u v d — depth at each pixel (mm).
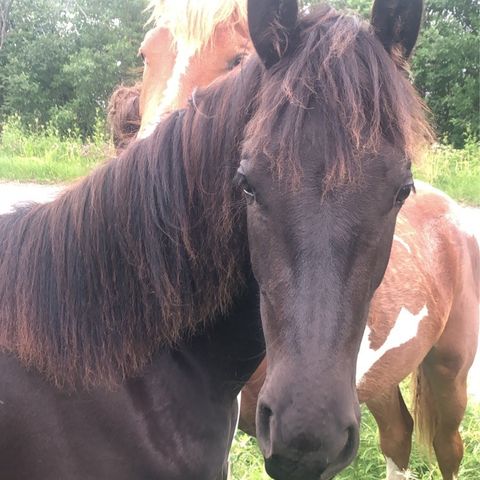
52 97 16344
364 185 1129
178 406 1482
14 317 1398
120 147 2465
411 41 1301
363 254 1148
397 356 2406
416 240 2512
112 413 1411
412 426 2867
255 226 1199
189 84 2238
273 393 1115
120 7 16062
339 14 1260
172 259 1404
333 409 1081
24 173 8484
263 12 1239
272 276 1171
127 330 1422
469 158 8648
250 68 1303
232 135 1304
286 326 1137
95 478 1420
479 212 6562
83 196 1437
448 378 2709
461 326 2664
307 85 1143
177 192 1383
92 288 1413
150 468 1458
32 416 1367
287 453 1094
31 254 1439
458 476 2953
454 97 12281
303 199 1123
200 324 1498
